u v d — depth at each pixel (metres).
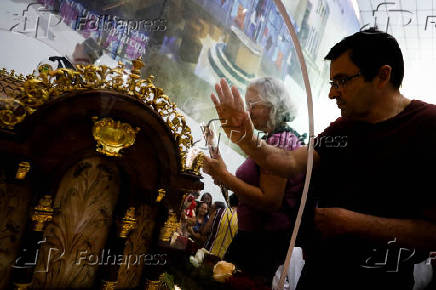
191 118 2.46
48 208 0.87
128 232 1.03
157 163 1.06
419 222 1.02
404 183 1.07
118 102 0.91
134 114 0.95
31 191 0.87
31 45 1.49
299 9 3.22
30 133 0.82
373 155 1.12
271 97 1.31
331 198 1.24
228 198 1.69
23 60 1.48
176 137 1.09
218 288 1.27
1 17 1.40
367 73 1.08
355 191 1.15
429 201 1.02
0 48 1.41
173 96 2.32
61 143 0.87
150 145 1.03
